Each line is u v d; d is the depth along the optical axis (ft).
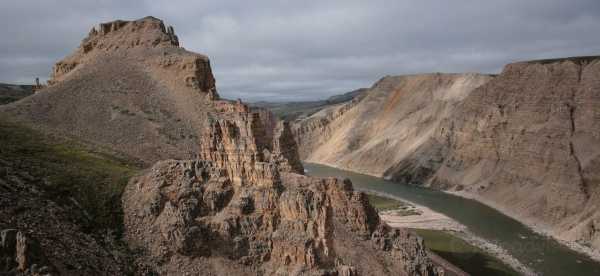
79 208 152.76
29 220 128.06
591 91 398.83
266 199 155.02
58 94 333.01
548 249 291.79
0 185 137.59
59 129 283.79
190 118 336.49
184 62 382.22
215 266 145.28
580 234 305.12
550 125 408.05
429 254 251.80
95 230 147.13
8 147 181.27
